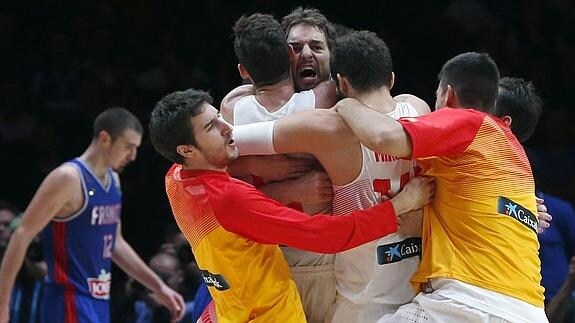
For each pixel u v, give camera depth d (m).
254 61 7.88
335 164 7.69
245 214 7.43
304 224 7.36
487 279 7.41
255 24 7.94
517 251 7.54
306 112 7.69
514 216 7.61
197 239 7.73
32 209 12.12
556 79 18.53
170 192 7.99
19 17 19.52
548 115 17.17
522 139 9.35
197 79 18.44
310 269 8.06
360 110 7.44
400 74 18.50
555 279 13.00
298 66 8.17
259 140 7.73
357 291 7.86
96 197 12.55
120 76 18.06
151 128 7.79
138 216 16.66
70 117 17.81
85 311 12.57
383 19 19.45
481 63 7.93
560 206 13.32
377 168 7.71
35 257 13.57
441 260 7.54
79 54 18.91
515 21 19.67
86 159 12.61
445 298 7.41
